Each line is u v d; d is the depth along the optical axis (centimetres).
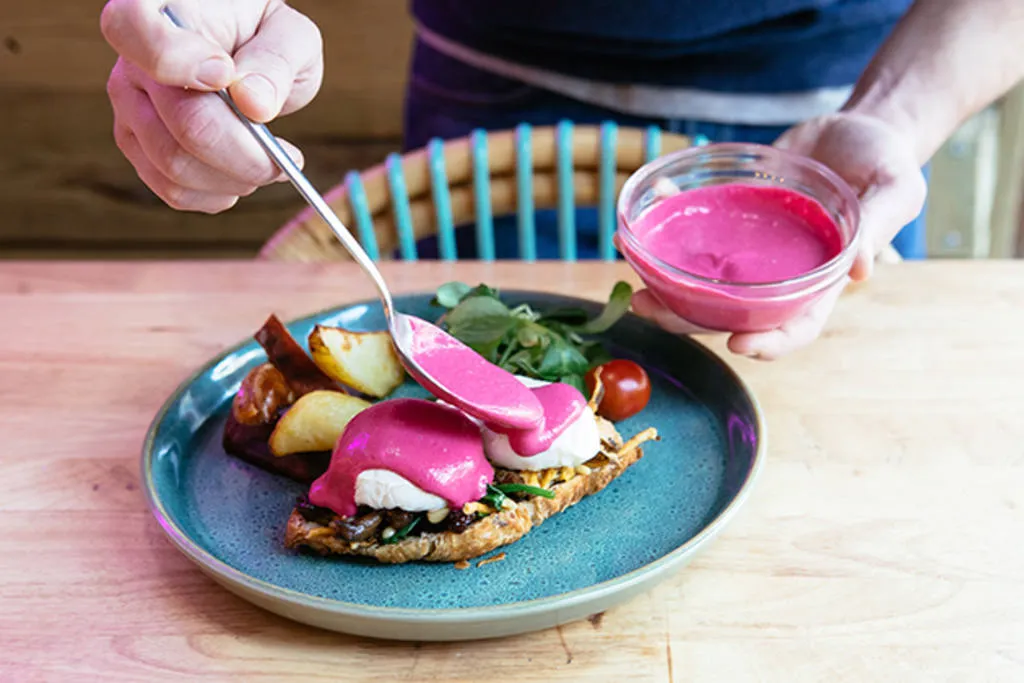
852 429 65
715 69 90
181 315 76
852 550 58
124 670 53
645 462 62
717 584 56
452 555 56
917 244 100
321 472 60
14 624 55
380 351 67
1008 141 128
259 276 81
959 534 58
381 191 86
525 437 57
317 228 86
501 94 95
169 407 63
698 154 69
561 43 91
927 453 63
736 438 62
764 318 63
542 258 97
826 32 88
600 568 56
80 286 80
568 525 58
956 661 53
